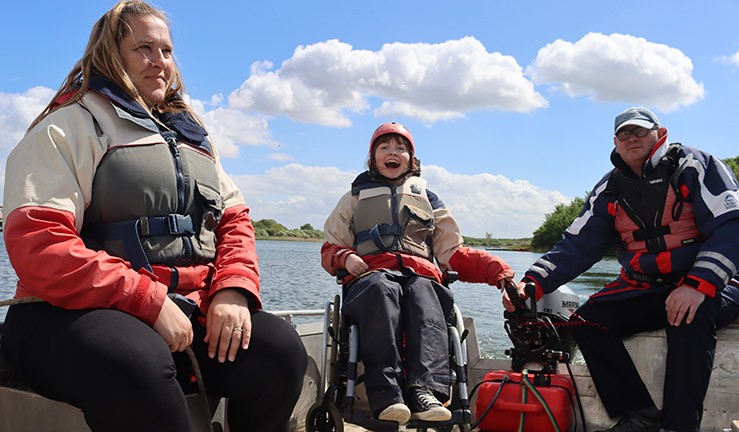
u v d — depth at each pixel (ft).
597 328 10.44
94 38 6.31
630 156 10.28
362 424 8.43
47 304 5.20
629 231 10.54
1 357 5.77
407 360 8.63
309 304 57.06
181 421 4.91
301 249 368.89
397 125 10.96
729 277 9.43
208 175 6.38
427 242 10.65
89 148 5.60
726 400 10.05
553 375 10.65
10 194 5.19
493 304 58.23
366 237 10.26
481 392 10.40
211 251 6.27
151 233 5.70
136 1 6.48
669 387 9.62
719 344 10.12
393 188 10.66
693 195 9.98
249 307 6.03
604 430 10.27
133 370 4.67
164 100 6.97
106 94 5.84
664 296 10.14
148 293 5.12
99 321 4.84
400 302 9.13
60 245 4.98
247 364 5.71
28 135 5.50
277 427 6.15
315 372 11.87
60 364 4.75
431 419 7.86
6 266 83.05
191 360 5.58
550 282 11.09
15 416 5.71
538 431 9.94
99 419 4.73
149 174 5.75
